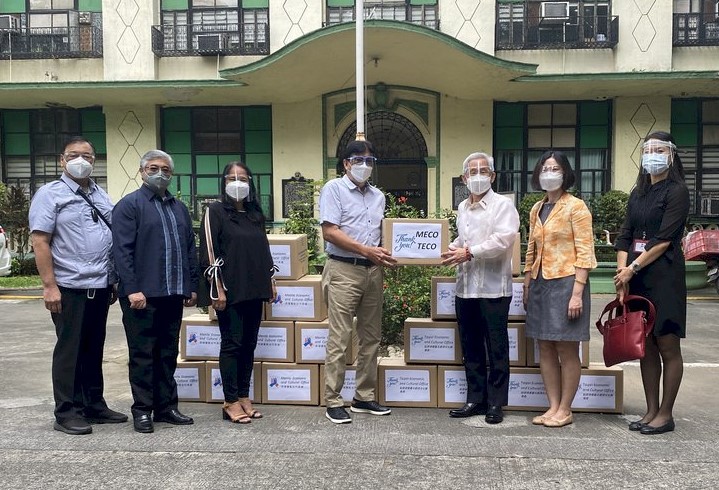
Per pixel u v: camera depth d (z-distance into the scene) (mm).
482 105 15000
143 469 3818
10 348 7801
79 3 15578
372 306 4785
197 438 4336
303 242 5367
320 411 5020
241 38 15117
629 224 4578
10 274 14484
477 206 4707
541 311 4562
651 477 3666
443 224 4688
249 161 15688
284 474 3734
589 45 14289
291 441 4266
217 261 4578
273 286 4844
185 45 15242
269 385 5191
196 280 4715
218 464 3887
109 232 4609
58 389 4480
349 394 5156
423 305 6762
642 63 14180
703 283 12977
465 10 14430
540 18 14461
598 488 3527
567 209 4488
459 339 5051
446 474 3725
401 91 14898
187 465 3875
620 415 4926
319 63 13008
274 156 15383
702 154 14891
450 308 5102
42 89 14234
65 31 15570
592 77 13219
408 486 3562
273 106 15344
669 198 4297
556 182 4508
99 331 4680
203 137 15805
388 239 4707
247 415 4742
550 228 4523
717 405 5301
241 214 4699
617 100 14734
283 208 15148
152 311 4480
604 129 15109
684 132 14891
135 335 4477
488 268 4609
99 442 4270
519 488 3535
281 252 5152
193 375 5258
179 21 15273
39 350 7676
